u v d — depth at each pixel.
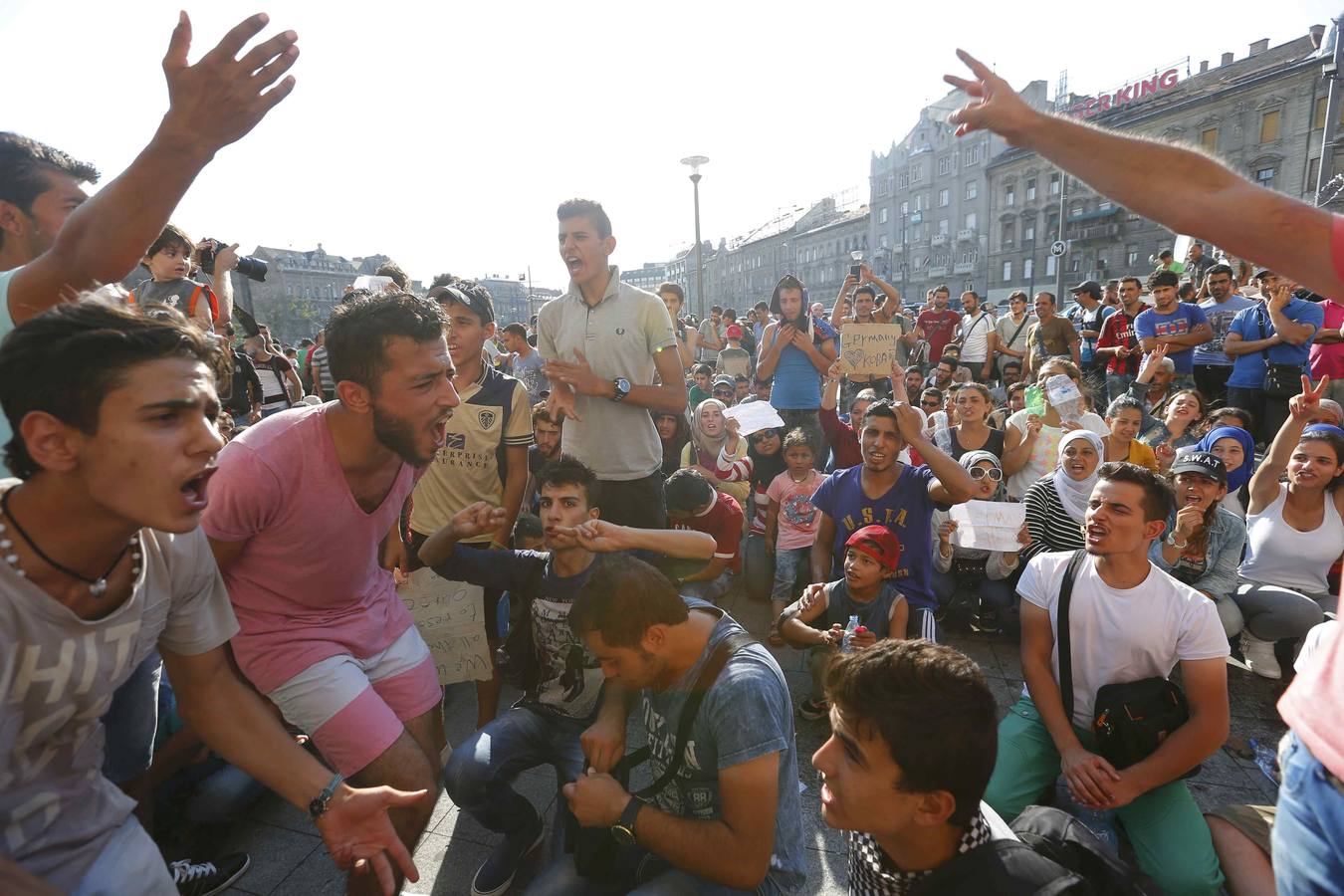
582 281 2.86
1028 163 50.00
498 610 3.36
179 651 1.40
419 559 2.56
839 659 1.35
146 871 1.34
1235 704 3.12
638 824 1.60
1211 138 37.69
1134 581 2.17
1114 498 2.10
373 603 2.03
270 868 2.20
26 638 1.08
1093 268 46.56
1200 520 3.28
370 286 3.96
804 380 5.71
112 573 1.18
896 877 1.43
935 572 3.82
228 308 3.95
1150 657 2.12
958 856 1.33
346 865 1.41
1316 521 3.34
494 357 8.27
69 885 1.23
